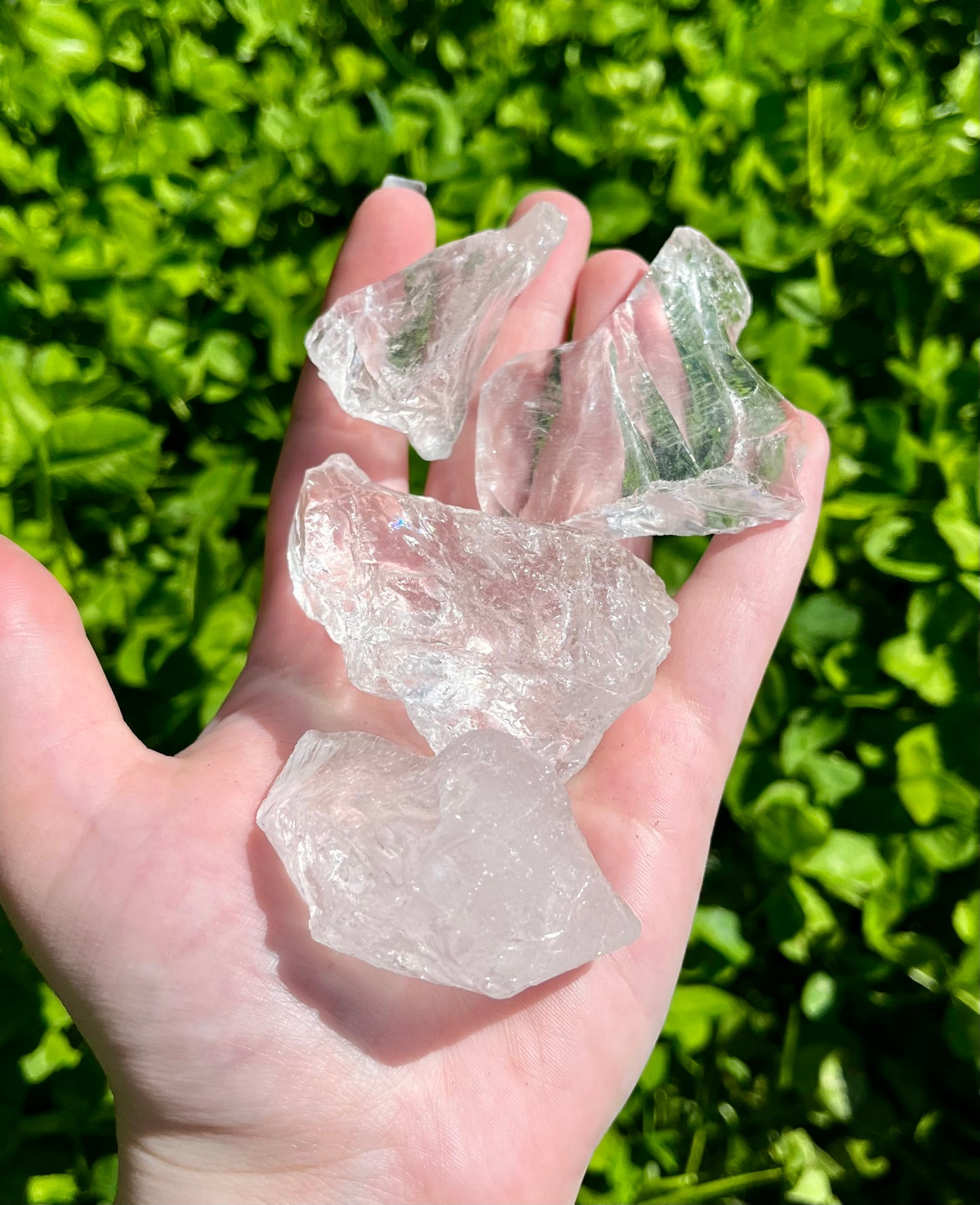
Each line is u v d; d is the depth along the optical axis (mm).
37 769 143
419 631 172
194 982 139
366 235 196
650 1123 193
